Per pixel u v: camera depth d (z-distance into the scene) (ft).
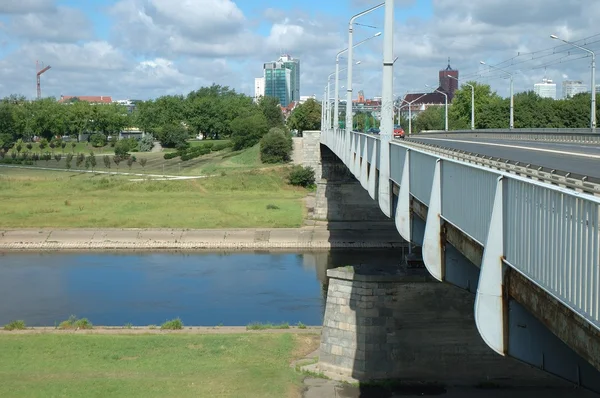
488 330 43.27
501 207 42.68
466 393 102.47
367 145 118.73
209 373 109.91
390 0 94.84
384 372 106.93
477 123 441.27
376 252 259.80
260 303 176.86
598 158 100.83
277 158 404.77
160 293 188.65
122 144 499.10
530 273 37.88
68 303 177.47
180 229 276.41
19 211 300.20
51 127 578.66
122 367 112.98
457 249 57.16
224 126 638.12
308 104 567.18
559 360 40.96
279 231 275.59
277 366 114.01
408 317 107.14
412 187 76.84
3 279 207.72
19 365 113.39
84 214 296.10
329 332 111.75
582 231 31.27
